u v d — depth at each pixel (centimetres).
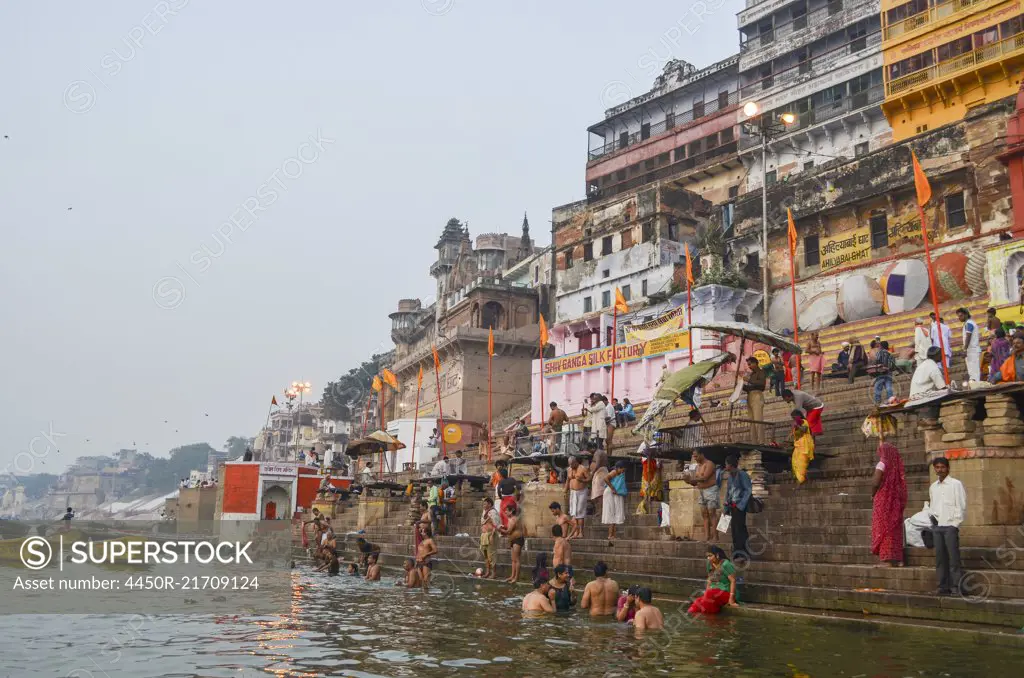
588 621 1109
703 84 4691
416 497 2525
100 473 17988
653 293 4000
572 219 4609
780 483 1545
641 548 1480
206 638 990
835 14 4031
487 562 1772
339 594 1514
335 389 8956
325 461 5216
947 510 989
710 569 1160
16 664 826
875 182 3134
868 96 3775
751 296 3369
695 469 1407
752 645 861
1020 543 1027
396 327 7469
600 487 1703
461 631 1030
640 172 4922
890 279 2920
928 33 3472
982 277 2722
